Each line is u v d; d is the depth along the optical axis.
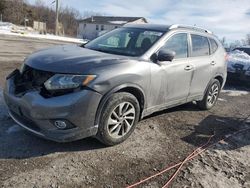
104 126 4.10
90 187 3.39
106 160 4.00
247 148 4.98
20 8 65.62
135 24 5.78
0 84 6.83
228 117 6.61
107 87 3.99
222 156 4.55
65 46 5.12
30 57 4.38
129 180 3.61
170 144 4.74
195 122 5.93
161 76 4.87
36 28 58.03
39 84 3.88
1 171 3.47
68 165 3.76
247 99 8.80
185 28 5.75
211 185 3.71
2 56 11.45
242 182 3.87
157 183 3.62
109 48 5.05
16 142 4.15
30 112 3.81
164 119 5.83
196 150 4.63
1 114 5.00
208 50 6.41
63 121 3.77
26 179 3.38
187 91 5.76
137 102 4.49
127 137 4.55
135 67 4.39
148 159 4.17
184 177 3.81
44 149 4.06
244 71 10.09
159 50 4.93
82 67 3.91
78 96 3.76
